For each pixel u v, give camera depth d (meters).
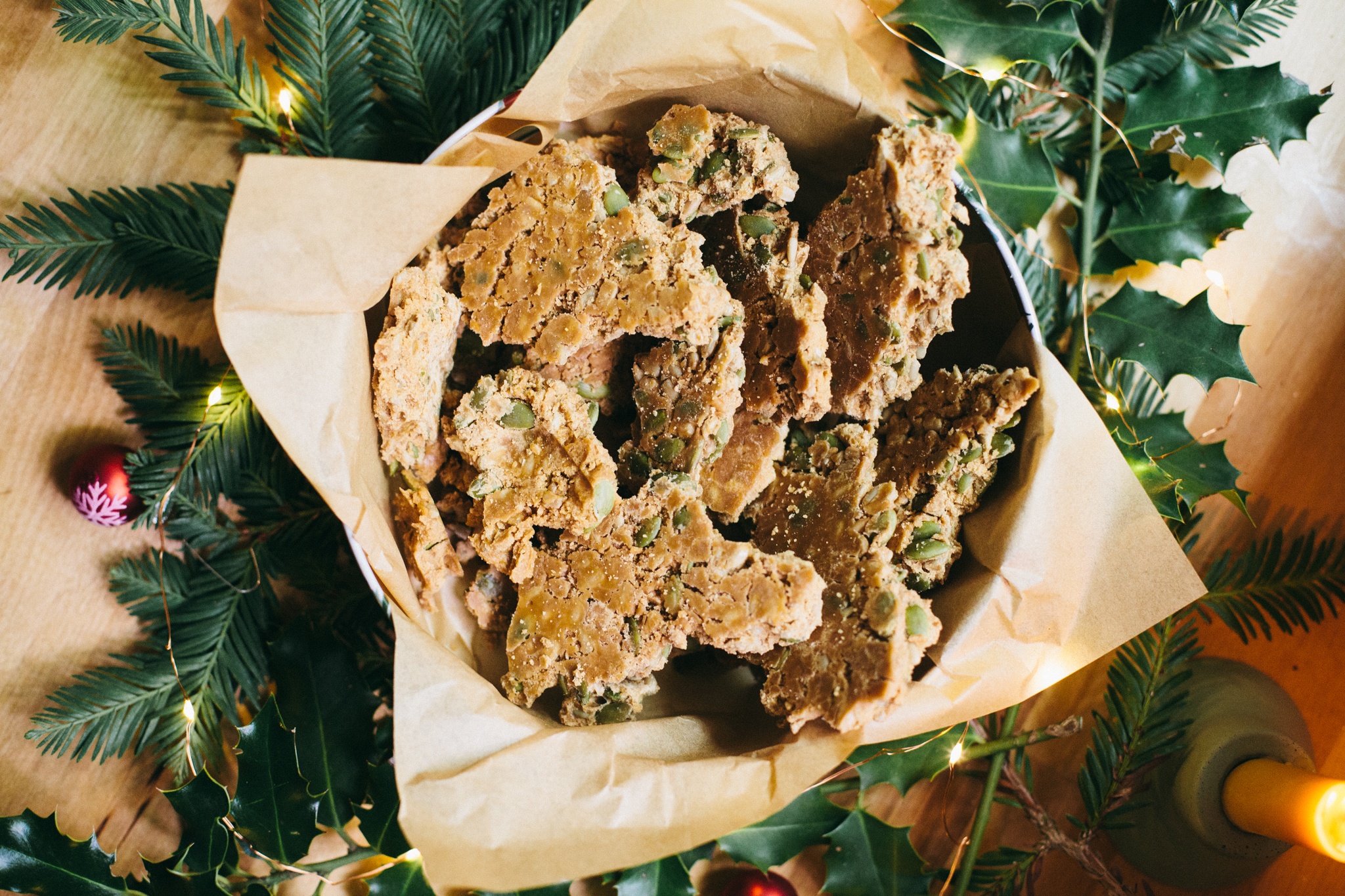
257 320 0.46
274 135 0.53
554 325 0.49
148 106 0.53
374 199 0.46
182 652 0.52
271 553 0.53
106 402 0.53
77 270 0.51
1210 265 0.57
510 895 0.51
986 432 0.49
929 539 0.50
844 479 0.50
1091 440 0.49
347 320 0.48
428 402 0.50
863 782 0.53
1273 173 0.57
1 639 0.53
